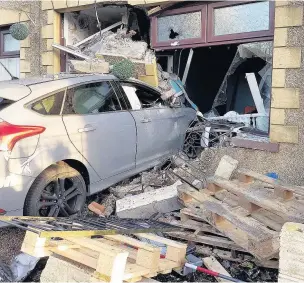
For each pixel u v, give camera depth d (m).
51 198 4.57
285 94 5.46
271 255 3.44
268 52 6.47
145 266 3.27
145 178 5.58
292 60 5.38
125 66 5.54
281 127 5.51
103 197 5.41
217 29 6.70
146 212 4.79
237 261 3.88
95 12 7.96
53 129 4.50
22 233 4.58
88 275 3.07
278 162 5.55
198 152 6.37
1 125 4.12
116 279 2.97
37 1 8.23
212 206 4.07
